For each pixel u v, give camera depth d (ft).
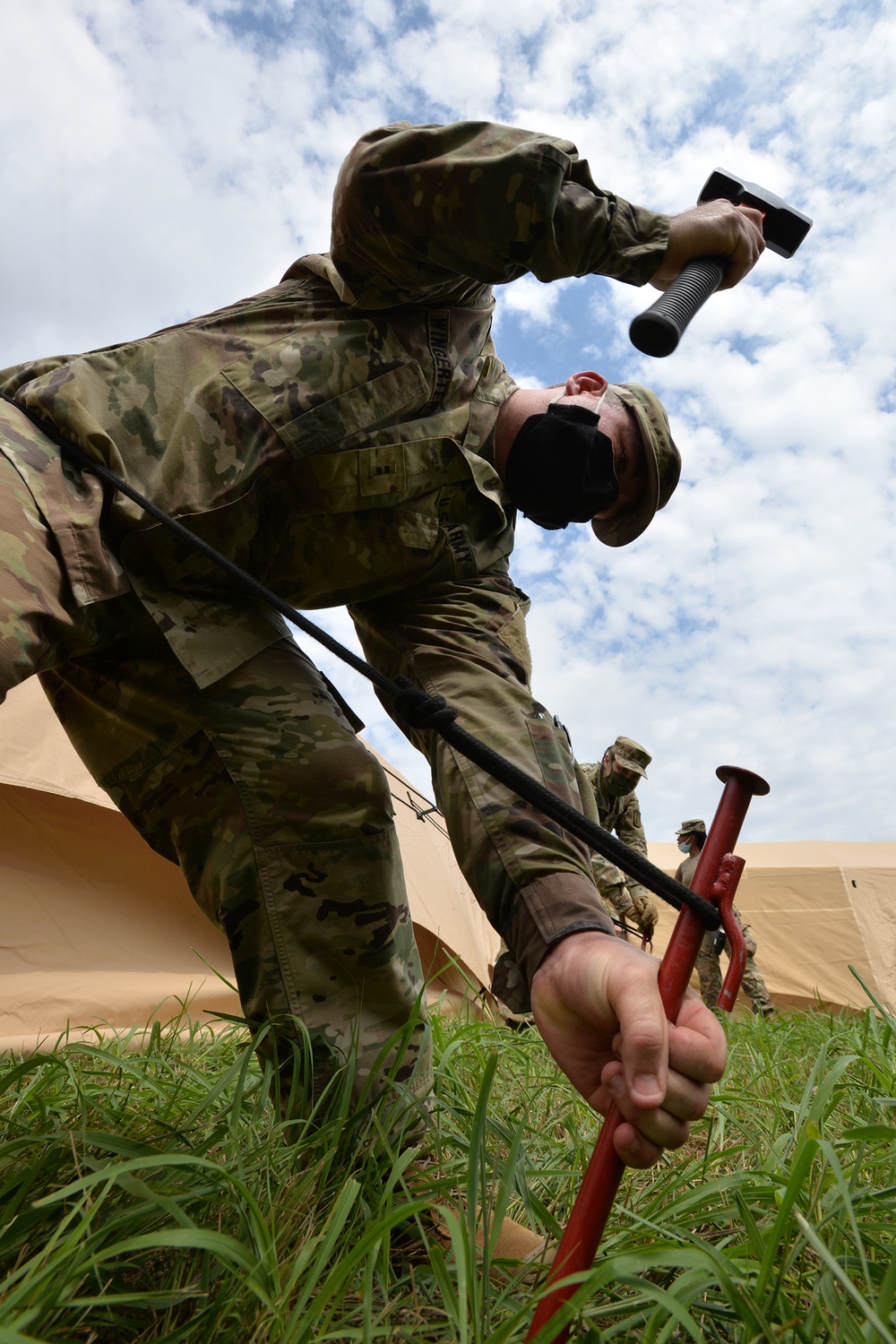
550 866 3.82
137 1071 4.77
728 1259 2.99
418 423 4.94
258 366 4.59
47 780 13.25
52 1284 2.57
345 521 4.83
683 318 4.08
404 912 4.88
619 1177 2.89
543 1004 3.48
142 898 14.23
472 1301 2.74
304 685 4.87
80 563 3.87
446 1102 4.86
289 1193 3.72
